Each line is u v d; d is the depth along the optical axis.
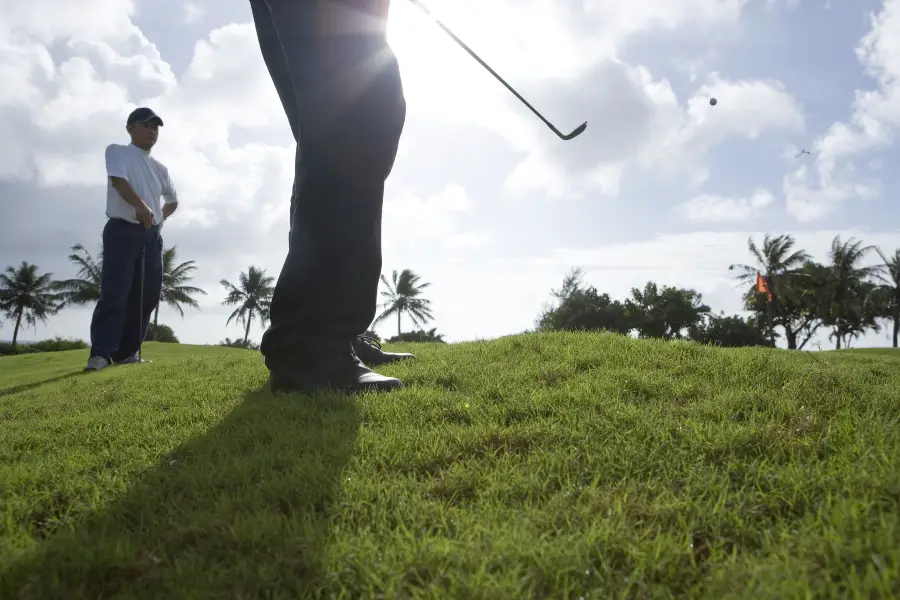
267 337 4.10
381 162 3.92
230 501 2.09
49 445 3.35
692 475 2.16
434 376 4.38
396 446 2.68
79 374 8.20
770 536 1.72
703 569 1.60
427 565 1.59
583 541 1.67
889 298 48.72
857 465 2.07
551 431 2.77
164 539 1.84
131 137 9.39
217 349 14.43
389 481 2.27
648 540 1.71
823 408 2.92
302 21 3.74
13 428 4.03
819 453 2.35
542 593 1.48
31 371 10.48
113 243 9.25
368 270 4.03
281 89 4.45
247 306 59.34
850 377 3.49
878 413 2.74
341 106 3.78
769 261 48.16
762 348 6.46
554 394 3.45
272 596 1.52
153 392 5.00
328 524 1.87
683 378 3.85
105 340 9.12
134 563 1.65
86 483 2.48
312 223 3.90
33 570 1.66
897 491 1.82
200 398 4.40
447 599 1.43
